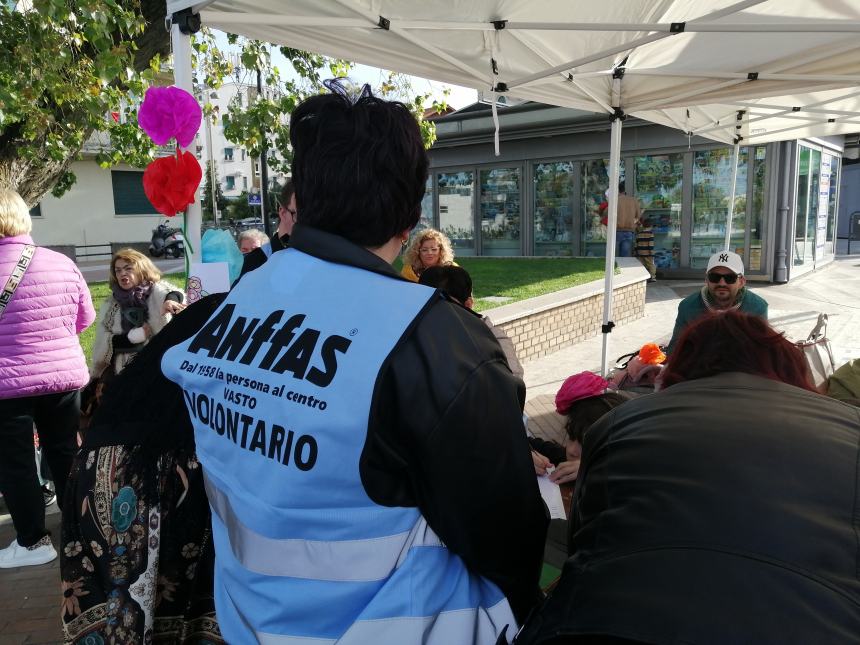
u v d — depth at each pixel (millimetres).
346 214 1081
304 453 955
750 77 3951
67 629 1477
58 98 5285
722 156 11945
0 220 3027
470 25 3150
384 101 1120
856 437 982
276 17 2717
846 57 3635
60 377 3182
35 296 3068
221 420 1112
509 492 1014
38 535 3305
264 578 1035
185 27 2602
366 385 924
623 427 1157
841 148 14242
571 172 13664
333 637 994
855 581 802
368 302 999
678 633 788
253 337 1098
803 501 881
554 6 3115
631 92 4621
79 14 4785
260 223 27344
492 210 14836
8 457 3174
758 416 1027
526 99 4352
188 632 1442
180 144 2441
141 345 3752
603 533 974
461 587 1047
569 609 905
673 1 3170
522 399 1089
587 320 7805
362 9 2896
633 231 12234
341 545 980
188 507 1458
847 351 6684
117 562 1422
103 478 1445
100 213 25469
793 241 11641
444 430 932
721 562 834
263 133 6035
